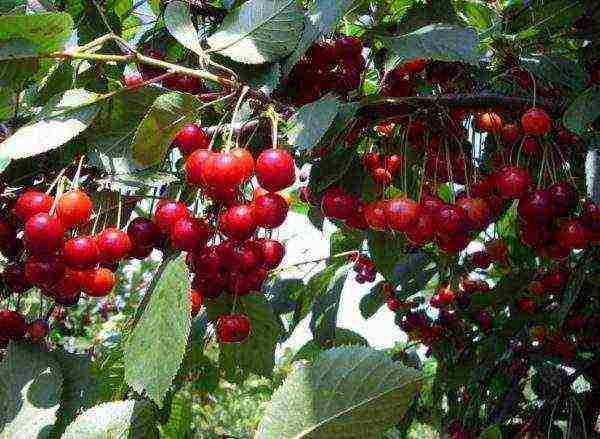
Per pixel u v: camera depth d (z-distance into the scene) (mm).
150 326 408
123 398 523
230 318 534
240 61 493
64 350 490
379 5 654
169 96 439
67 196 438
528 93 609
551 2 597
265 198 453
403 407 355
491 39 598
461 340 1012
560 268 781
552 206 501
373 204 507
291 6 505
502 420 926
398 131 588
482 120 567
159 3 650
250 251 472
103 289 467
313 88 569
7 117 479
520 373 965
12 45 425
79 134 485
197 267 470
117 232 455
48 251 434
